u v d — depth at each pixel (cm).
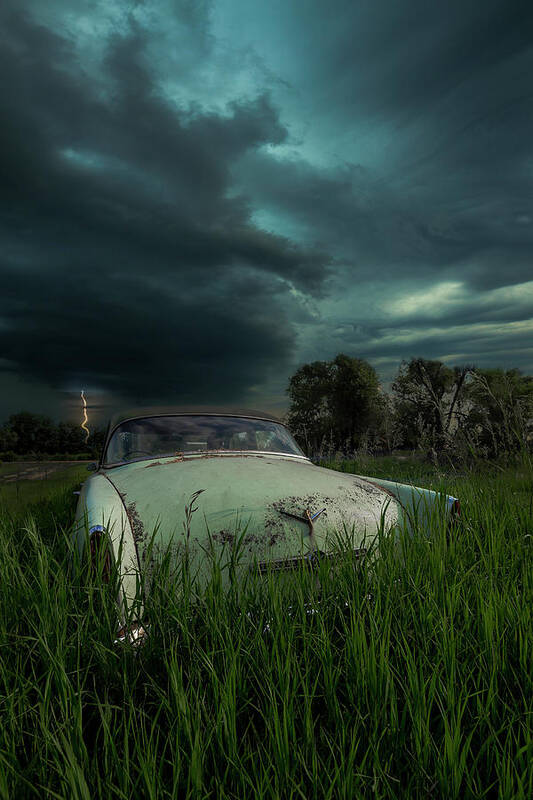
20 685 157
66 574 224
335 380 4700
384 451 987
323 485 279
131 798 115
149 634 183
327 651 161
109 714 138
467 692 151
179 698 135
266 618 191
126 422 389
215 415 412
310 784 127
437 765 122
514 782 122
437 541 256
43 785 123
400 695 159
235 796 119
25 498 741
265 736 138
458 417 480
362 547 248
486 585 215
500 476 419
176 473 280
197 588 199
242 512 240
